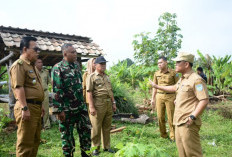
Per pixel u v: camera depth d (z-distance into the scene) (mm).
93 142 4137
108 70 14445
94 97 4191
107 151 4277
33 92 3025
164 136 5344
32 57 3076
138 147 2223
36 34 7492
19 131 2955
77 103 3609
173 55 12438
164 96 5047
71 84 3541
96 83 4168
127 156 2160
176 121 2914
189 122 2736
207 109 9219
